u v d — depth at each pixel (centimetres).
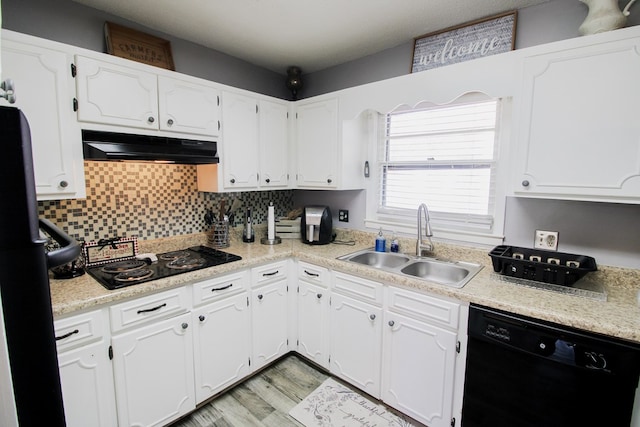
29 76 147
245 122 241
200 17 201
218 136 224
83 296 148
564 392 132
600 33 138
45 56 151
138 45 209
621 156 136
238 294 211
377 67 255
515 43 191
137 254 212
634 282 158
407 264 212
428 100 199
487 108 211
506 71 169
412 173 249
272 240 265
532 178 157
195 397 192
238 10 192
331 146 251
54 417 53
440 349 168
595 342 124
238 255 224
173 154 194
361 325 204
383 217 266
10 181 47
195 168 247
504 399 148
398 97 212
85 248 189
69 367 143
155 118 191
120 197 208
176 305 178
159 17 201
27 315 49
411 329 180
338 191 290
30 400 50
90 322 148
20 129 47
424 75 198
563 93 146
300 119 270
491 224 212
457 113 223
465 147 222
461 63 183
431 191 240
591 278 170
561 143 148
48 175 155
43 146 153
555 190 152
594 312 133
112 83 173
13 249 47
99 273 180
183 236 240
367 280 198
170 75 196
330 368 226
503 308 144
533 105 154
